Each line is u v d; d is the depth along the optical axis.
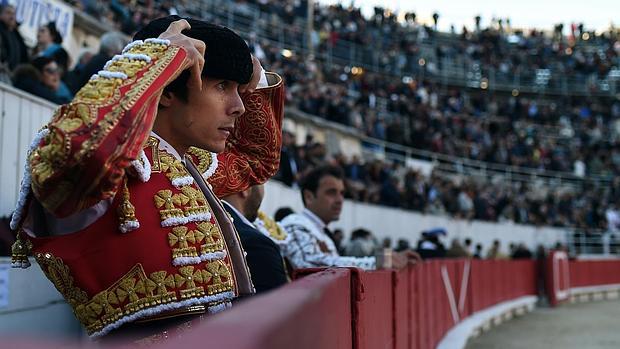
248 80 1.60
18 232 1.37
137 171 1.37
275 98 2.00
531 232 19.23
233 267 1.55
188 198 1.44
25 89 4.90
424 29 29.61
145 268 1.36
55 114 1.20
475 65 28.69
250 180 1.93
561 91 29.39
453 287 8.64
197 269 1.40
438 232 9.98
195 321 1.34
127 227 1.35
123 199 1.35
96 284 1.35
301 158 11.15
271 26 20.00
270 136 1.95
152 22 1.58
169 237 1.39
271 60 16.88
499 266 12.72
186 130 1.52
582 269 17.78
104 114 1.18
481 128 23.81
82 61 6.45
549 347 7.98
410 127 20.17
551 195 21.12
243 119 1.94
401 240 11.52
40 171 1.16
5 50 5.66
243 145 1.93
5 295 2.70
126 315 1.35
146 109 1.24
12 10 5.80
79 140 1.14
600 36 33.81
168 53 1.36
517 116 26.77
